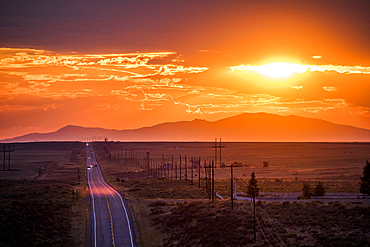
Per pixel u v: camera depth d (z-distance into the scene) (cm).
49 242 5438
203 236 5678
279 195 8219
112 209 7969
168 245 5697
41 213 6531
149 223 6994
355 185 11494
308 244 4634
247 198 7888
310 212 5872
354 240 4556
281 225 5488
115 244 5634
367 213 5478
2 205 6309
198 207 7275
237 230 5494
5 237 5147
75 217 7112
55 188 10325
